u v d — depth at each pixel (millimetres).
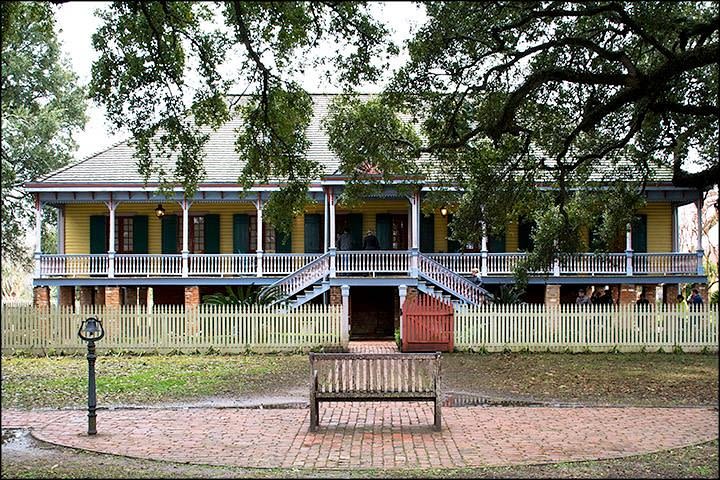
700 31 17875
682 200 33031
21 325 25484
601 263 31844
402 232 35031
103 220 35219
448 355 24812
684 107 18453
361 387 12656
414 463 10258
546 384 18453
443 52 18938
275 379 19469
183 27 18547
